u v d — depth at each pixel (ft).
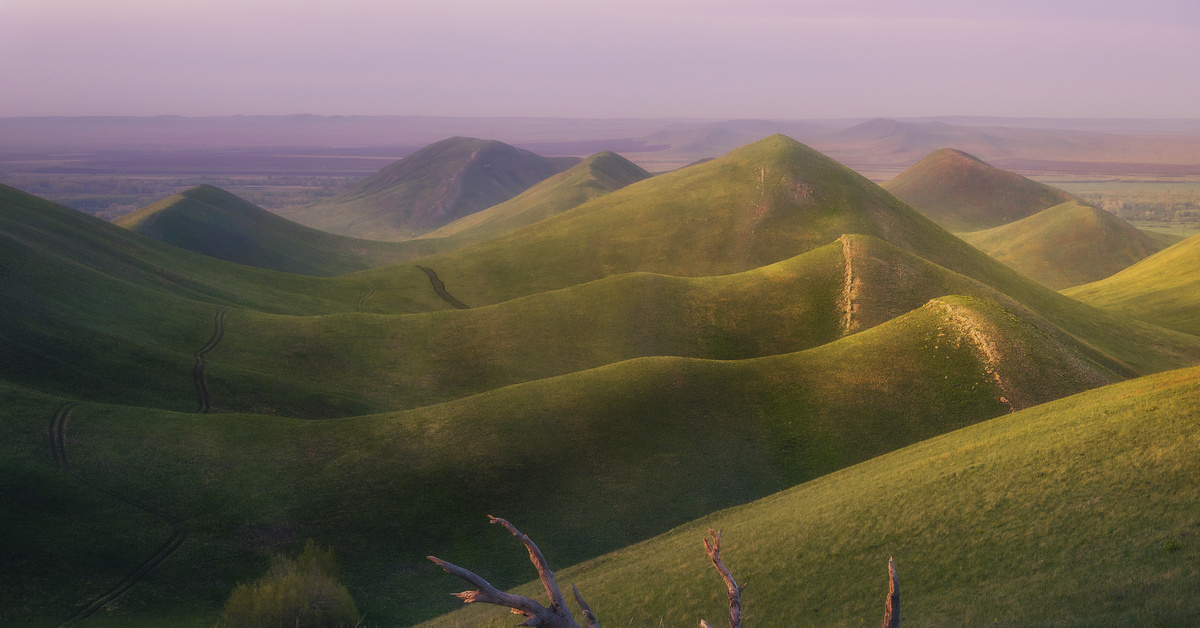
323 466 184.75
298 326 331.36
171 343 293.64
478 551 159.02
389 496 173.58
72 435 187.83
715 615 80.28
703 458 181.98
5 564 146.00
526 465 180.65
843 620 68.28
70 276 308.60
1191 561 48.55
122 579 148.46
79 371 249.14
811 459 183.11
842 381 206.59
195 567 153.38
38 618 136.46
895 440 187.83
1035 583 57.21
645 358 219.61
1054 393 196.03
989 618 53.78
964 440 120.47
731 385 207.10
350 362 309.83
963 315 221.25
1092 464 75.15
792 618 73.72
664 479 175.94
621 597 95.50
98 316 288.71
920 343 216.54
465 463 182.09
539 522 165.78
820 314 318.45
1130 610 44.47
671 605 86.89
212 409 248.73
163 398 249.34
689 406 198.49
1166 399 85.46
